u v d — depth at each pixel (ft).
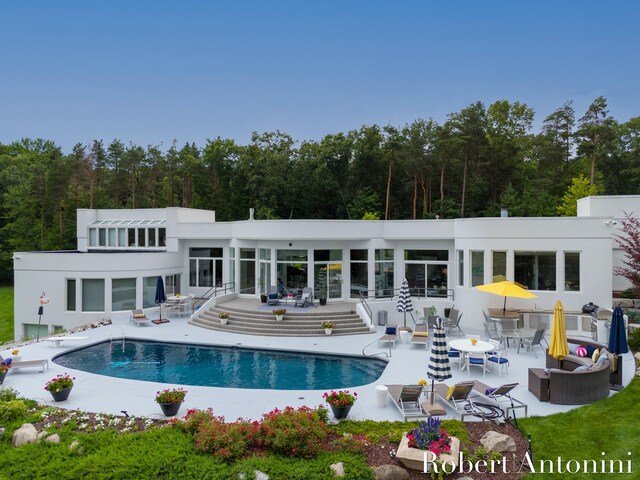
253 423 34.09
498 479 28.40
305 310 79.51
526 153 197.26
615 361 44.73
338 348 63.57
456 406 39.06
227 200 190.49
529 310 68.23
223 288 101.24
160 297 83.66
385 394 41.19
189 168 199.52
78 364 58.49
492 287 65.00
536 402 41.14
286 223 85.97
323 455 30.91
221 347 66.74
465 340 51.62
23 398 43.14
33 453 31.73
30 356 59.82
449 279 84.17
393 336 63.31
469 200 164.55
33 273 88.99
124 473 28.78
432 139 161.79
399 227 85.61
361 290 88.69
